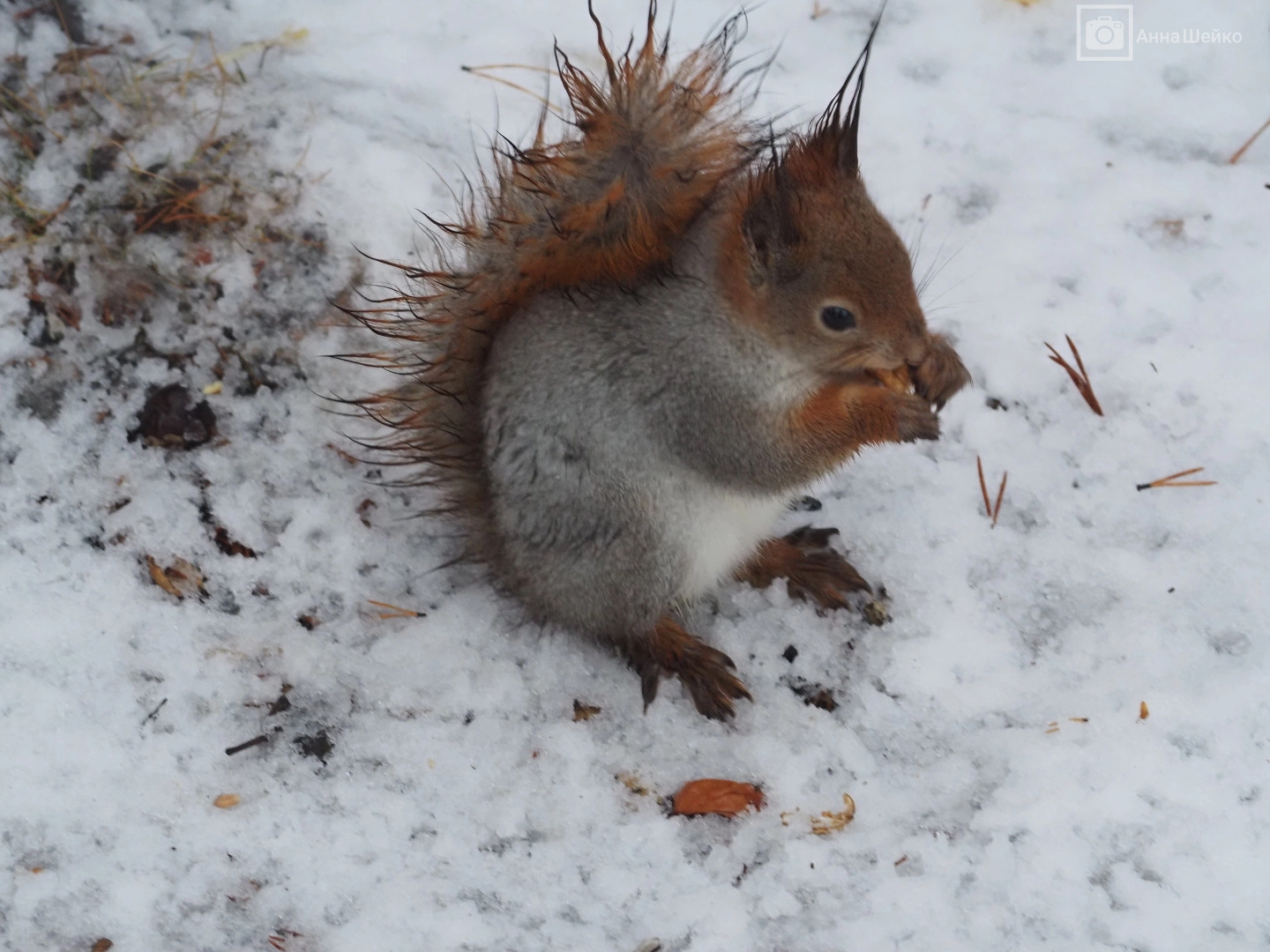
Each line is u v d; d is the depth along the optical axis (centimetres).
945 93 648
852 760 468
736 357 436
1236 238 604
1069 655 491
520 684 482
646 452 449
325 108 605
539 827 449
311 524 512
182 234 561
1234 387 558
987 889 432
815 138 428
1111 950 419
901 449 549
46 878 429
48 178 566
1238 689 475
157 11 626
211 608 490
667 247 438
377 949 421
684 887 438
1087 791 452
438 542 517
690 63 450
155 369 535
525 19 652
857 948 422
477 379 466
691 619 509
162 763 455
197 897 429
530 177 439
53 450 515
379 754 462
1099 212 611
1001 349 570
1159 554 516
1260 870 433
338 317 554
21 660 470
